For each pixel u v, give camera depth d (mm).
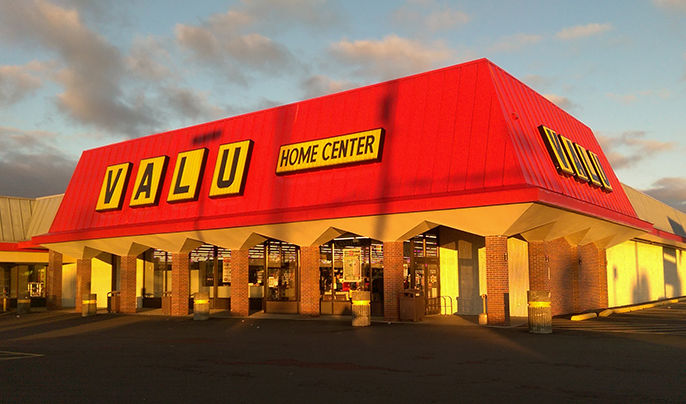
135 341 19719
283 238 28641
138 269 40344
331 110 27547
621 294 37500
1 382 12062
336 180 25984
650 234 37719
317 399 10102
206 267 36000
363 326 23469
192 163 31672
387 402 9812
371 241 29375
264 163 28984
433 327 22750
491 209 21516
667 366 13156
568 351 15672
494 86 23016
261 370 13156
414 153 23984
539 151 23422
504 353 15391
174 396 10492
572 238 29625
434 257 30031
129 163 35188
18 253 44781
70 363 14664
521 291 27875
